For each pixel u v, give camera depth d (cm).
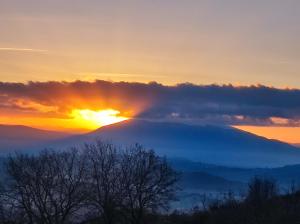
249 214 4481
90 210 4675
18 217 4397
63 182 4581
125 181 4700
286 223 4109
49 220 4450
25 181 4412
